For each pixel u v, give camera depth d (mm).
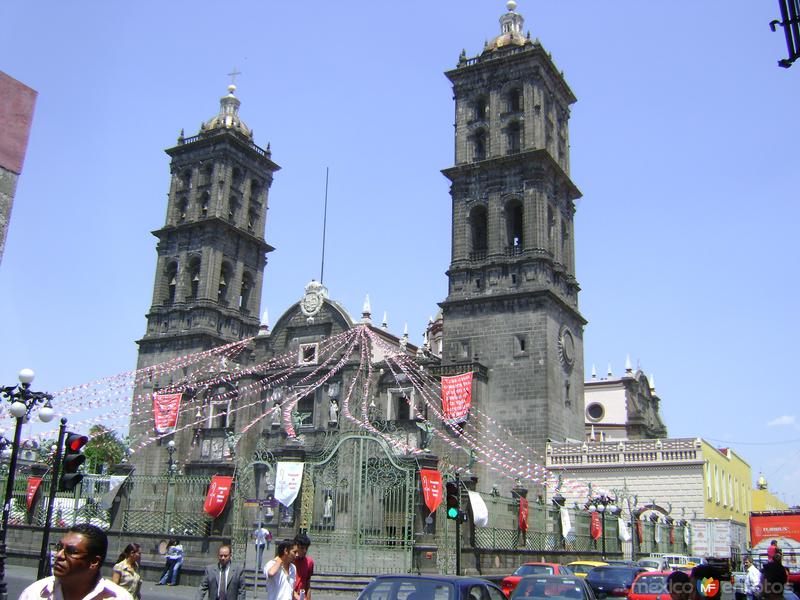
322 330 68312
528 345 61812
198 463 42469
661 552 54625
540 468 58812
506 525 39969
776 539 41750
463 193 68500
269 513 43656
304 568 17891
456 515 29156
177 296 78062
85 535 6734
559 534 45000
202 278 77000
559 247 67938
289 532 37219
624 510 56094
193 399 70688
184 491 41625
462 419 58719
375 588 16266
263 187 86062
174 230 80312
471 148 69625
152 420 73062
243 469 38812
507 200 66438
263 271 84062
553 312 63594
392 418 62688
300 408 66812
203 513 38000
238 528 37531
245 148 83188
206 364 73688
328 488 39406
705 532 54688
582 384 67312
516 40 70938
